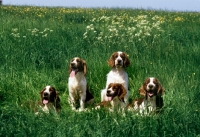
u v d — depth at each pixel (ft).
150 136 20.90
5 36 41.68
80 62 29.30
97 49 38.17
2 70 32.78
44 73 32.76
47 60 35.73
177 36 48.24
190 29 55.52
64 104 29.91
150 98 25.23
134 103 26.86
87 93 29.99
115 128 21.49
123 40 40.40
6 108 24.84
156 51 38.99
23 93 30.17
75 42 40.98
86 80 29.89
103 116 23.54
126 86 29.63
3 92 30.01
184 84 30.19
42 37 42.32
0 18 59.26
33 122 22.44
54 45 39.24
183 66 34.45
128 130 21.20
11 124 22.09
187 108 25.11
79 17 66.49
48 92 25.79
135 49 38.37
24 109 25.45
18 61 35.04
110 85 26.91
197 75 32.24
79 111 26.25
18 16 68.03
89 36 43.32
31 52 36.40
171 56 37.68
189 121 22.63
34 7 98.32
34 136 20.71
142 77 32.17
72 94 29.78
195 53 39.01
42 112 24.02
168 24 62.13
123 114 24.09
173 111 24.00
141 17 49.98
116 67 29.73
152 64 34.88
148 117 22.95
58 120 22.95
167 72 33.04
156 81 25.18
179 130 21.65
